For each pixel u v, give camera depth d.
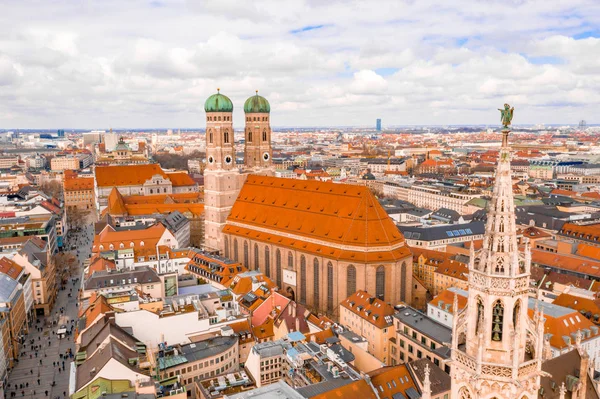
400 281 163.00
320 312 170.50
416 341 128.62
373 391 97.31
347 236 163.00
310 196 183.62
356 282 160.38
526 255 47.19
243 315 145.38
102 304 127.56
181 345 126.69
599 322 134.00
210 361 121.50
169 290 169.38
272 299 153.62
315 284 172.50
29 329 169.00
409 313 139.00
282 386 96.56
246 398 92.56
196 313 133.62
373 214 163.88
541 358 48.28
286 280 181.12
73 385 101.31
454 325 50.50
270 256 187.12
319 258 168.62
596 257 189.38
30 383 133.88
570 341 119.38
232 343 128.38
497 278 46.53
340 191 175.00
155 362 111.81
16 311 154.12
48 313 181.00
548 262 188.75
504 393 47.03
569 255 194.38
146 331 128.12
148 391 96.31
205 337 133.25
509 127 46.88
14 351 147.25
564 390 64.25
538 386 48.78
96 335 115.94
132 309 132.88
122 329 120.00
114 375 98.62
